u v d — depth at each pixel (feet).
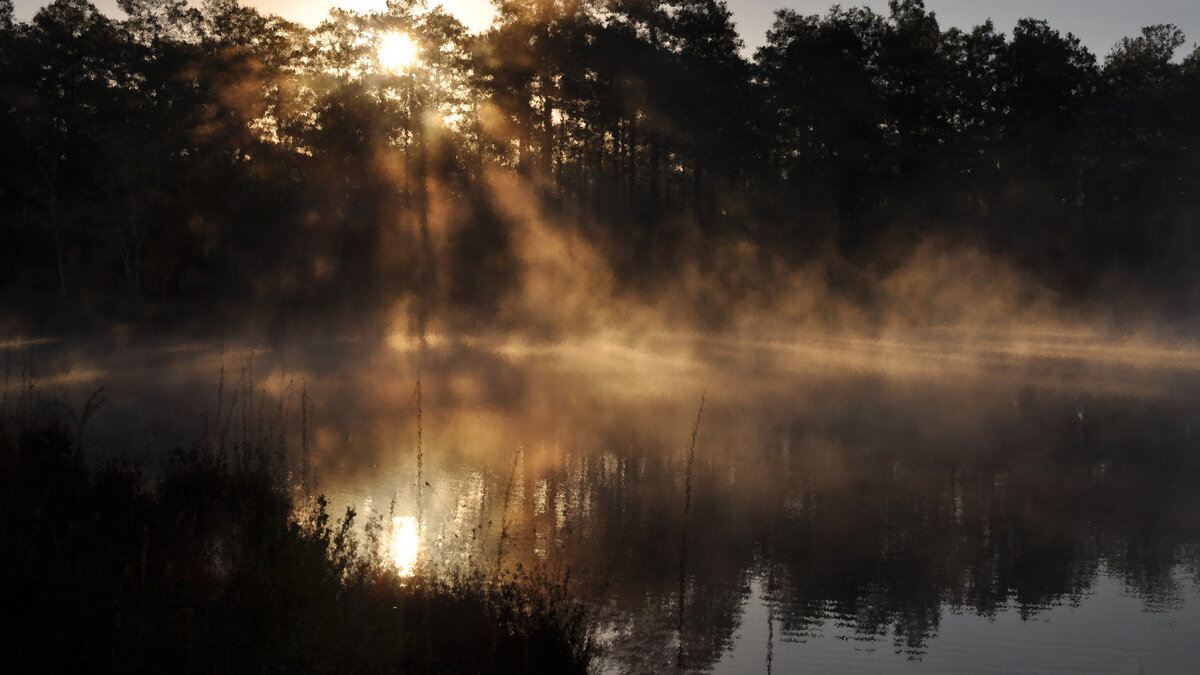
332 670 17.74
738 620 27.78
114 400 63.82
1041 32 254.47
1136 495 45.65
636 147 245.45
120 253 165.68
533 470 46.68
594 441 56.13
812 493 44.52
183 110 190.90
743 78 209.46
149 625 18.33
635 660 24.36
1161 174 280.31
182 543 23.45
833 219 224.94
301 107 205.46
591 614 26.99
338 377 87.97
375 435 55.52
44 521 25.16
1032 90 247.91
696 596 29.50
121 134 165.78
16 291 162.50
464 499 39.50
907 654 25.75
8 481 28.78
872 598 30.35
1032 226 256.73
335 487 39.96
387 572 24.06
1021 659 25.64
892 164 224.33
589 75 204.13
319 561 21.50
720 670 23.94
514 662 20.49
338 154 186.39
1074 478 49.44
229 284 161.07
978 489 46.26
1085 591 31.76
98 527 25.45
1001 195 257.96
